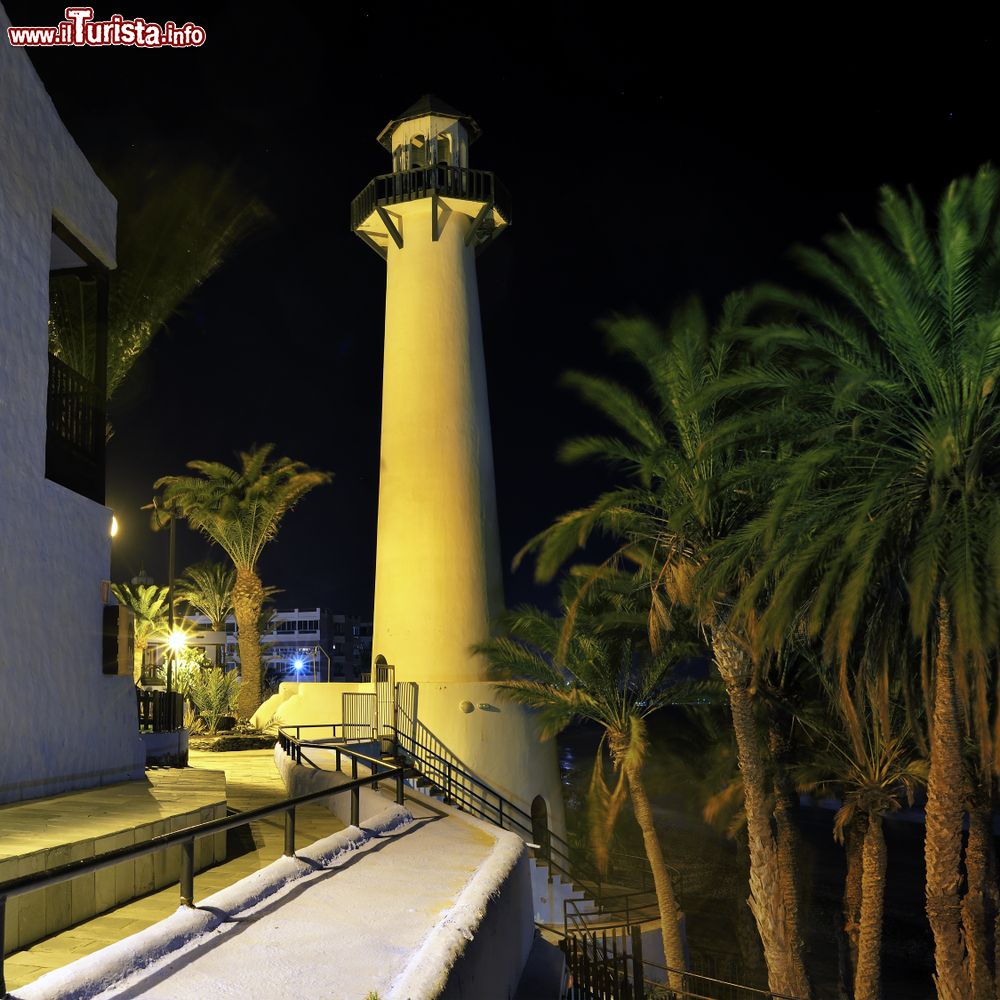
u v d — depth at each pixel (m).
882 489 14.54
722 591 18.38
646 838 23.97
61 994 4.68
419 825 11.05
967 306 14.12
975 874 21.11
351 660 136.75
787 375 15.50
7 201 11.13
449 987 5.53
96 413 13.95
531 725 30.75
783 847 23.64
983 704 14.03
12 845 7.18
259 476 35.16
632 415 18.67
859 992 20.36
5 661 10.44
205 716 32.62
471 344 33.75
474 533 32.12
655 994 18.61
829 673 19.86
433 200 32.81
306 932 6.30
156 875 8.62
